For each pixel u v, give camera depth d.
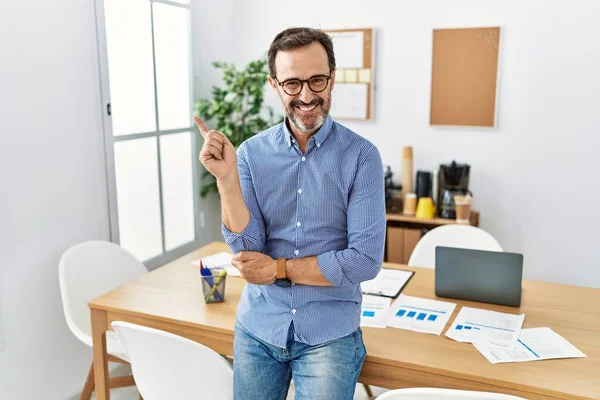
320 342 1.66
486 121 3.65
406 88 3.83
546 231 3.65
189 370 1.75
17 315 2.49
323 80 1.55
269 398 1.73
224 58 4.09
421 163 3.88
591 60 3.37
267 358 1.72
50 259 2.63
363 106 3.93
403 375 1.70
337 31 3.90
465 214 3.49
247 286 1.82
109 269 2.69
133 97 3.17
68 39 2.63
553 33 3.43
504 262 2.05
